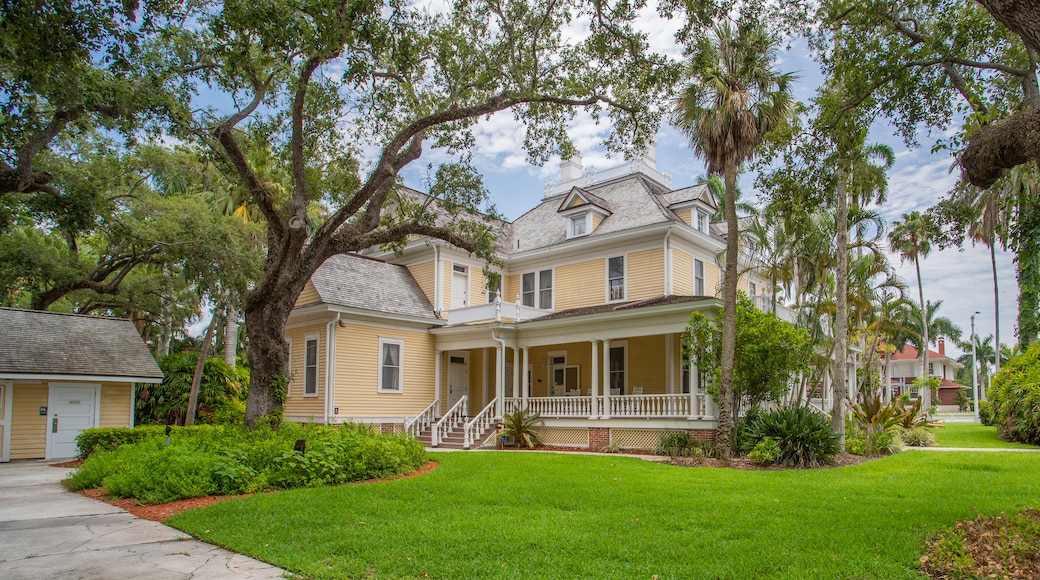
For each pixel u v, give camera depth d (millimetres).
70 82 10070
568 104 14891
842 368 17531
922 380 46344
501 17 13883
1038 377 22703
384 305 23734
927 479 12258
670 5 10898
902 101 10297
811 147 10891
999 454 17078
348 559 6293
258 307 14367
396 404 23578
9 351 18141
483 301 27828
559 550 6613
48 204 16297
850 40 10000
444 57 14352
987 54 9594
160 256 24625
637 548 6660
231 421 21016
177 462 10555
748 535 7336
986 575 5605
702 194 25328
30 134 11695
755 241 22625
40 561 6348
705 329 17375
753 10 10484
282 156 16062
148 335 37031
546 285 27375
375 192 15492
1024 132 5898
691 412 18250
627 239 24688
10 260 21984
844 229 17875
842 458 15875
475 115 14695
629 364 23859
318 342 22438
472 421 21375
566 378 25484
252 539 7094
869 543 6855
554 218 29203
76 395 19125
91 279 25062
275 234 14391
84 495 10844
